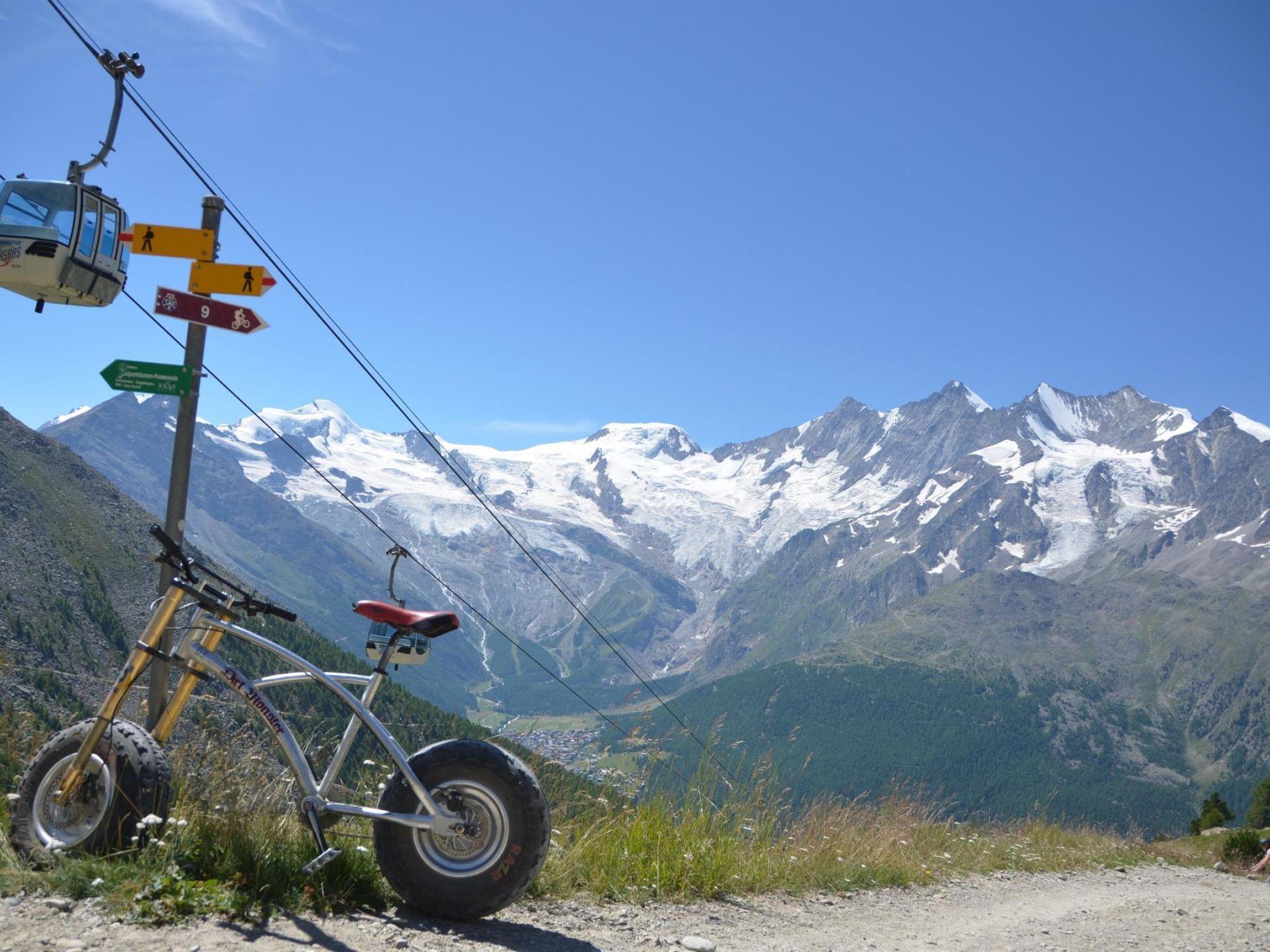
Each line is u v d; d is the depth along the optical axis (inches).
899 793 666.2
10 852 229.1
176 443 318.3
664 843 371.6
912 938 343.3
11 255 448.1
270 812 260.4
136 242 329.4
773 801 448.5
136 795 231.8
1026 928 402.0
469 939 232.5
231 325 324.5
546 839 243.9
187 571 247.8
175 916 206.5
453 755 243.3
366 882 247.9
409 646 261.0
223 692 270.8
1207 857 1116.5
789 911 357.1
